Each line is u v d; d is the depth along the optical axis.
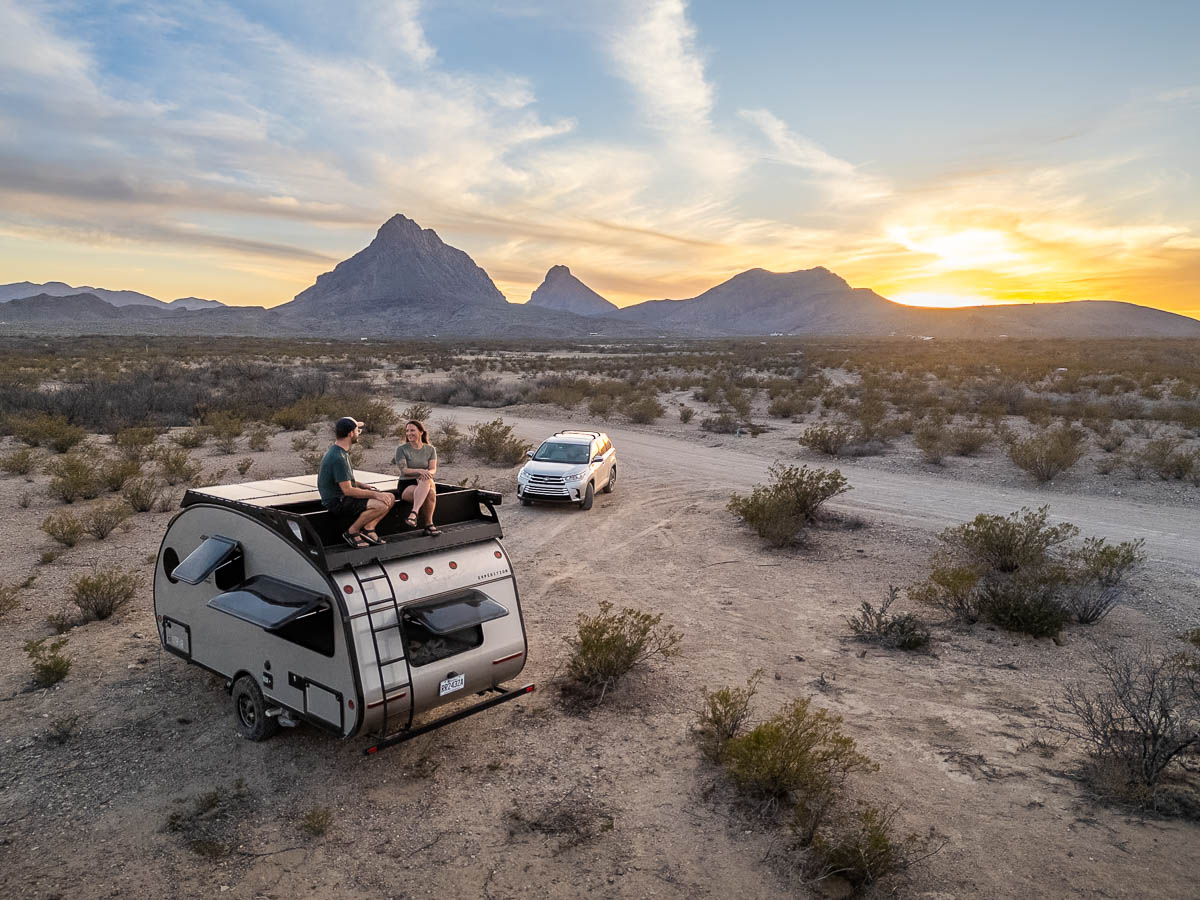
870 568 11.10
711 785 5.47
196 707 6.59
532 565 11.37
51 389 33.34
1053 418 26.34
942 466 19.06
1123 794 5.20
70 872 4.49
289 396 32.62
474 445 21.81
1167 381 38.25
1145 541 12.17
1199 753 5.84
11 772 5.55
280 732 6.20
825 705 6.78
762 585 10.41
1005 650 8.08
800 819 4.89
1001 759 5.81
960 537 11.59
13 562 10.84
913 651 8.07
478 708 5.92
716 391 38.12
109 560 11.01
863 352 84.88
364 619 5.18
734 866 4.57
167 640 6.87
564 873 4.54
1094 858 4.59
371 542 5.52
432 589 5.65
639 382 45.88
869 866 4.36
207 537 6.30
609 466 16.78
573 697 6.95
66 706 6.59
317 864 4.61
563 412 32.97
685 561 11.55
